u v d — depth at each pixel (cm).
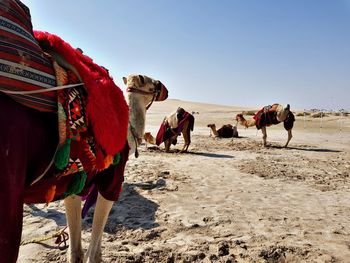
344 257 604
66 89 303
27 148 268
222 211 809
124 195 879
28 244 581
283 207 873
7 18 271
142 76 508
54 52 322
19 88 265
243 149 1939
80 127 313
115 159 382
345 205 923
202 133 2816
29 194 309
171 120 1683
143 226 691
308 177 1253
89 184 402
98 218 422
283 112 2017
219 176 1192
